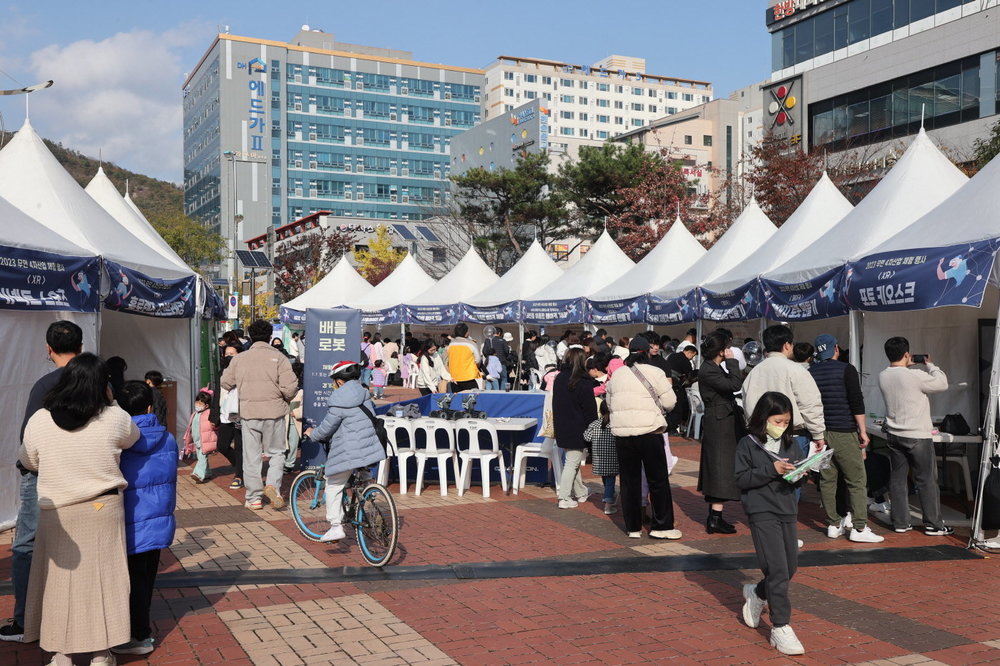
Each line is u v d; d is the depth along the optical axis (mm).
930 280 8195
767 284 12516
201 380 15250
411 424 10195
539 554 7246
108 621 4348
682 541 7766
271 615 5551
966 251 7801
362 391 7242
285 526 8344
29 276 8414
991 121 37656
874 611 5660
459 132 121500
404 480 10211
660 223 39344
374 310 27297
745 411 7434
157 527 4695
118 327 13125
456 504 9586
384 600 5898
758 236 16391
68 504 4285
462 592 6102
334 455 7078
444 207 61000
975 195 8445
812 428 7250
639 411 7699
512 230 51438
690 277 16516
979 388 9648
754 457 5008
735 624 5395
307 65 112312
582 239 51750
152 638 4988
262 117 108750
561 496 9312
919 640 5094
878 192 11062
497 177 49312
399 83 118000
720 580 6434
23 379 8414
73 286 9195
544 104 85500
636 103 153875
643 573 6629
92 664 4418
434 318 25328
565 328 26141
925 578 6484
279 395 9195
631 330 21656
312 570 6680
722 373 7945
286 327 29000
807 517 8898
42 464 4320
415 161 118625
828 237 11633
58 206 10328
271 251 44062
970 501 8719
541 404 11211
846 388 7688
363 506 6914
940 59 39844
